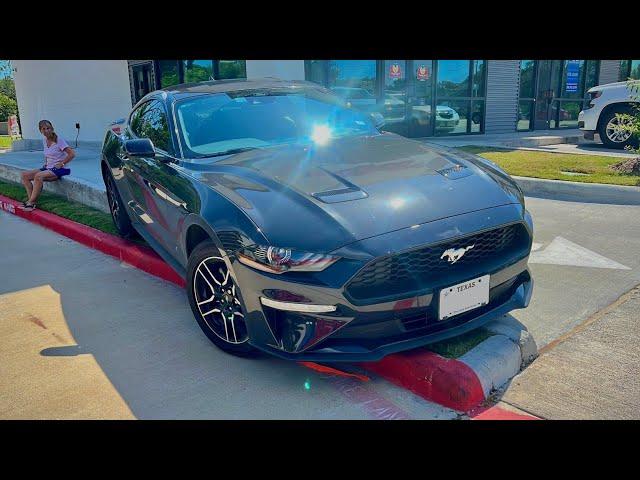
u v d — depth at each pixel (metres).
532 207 6.57
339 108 4.68
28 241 6.49
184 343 3.62
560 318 3.64
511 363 3.00
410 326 2.87
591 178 7.29
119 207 5.54
